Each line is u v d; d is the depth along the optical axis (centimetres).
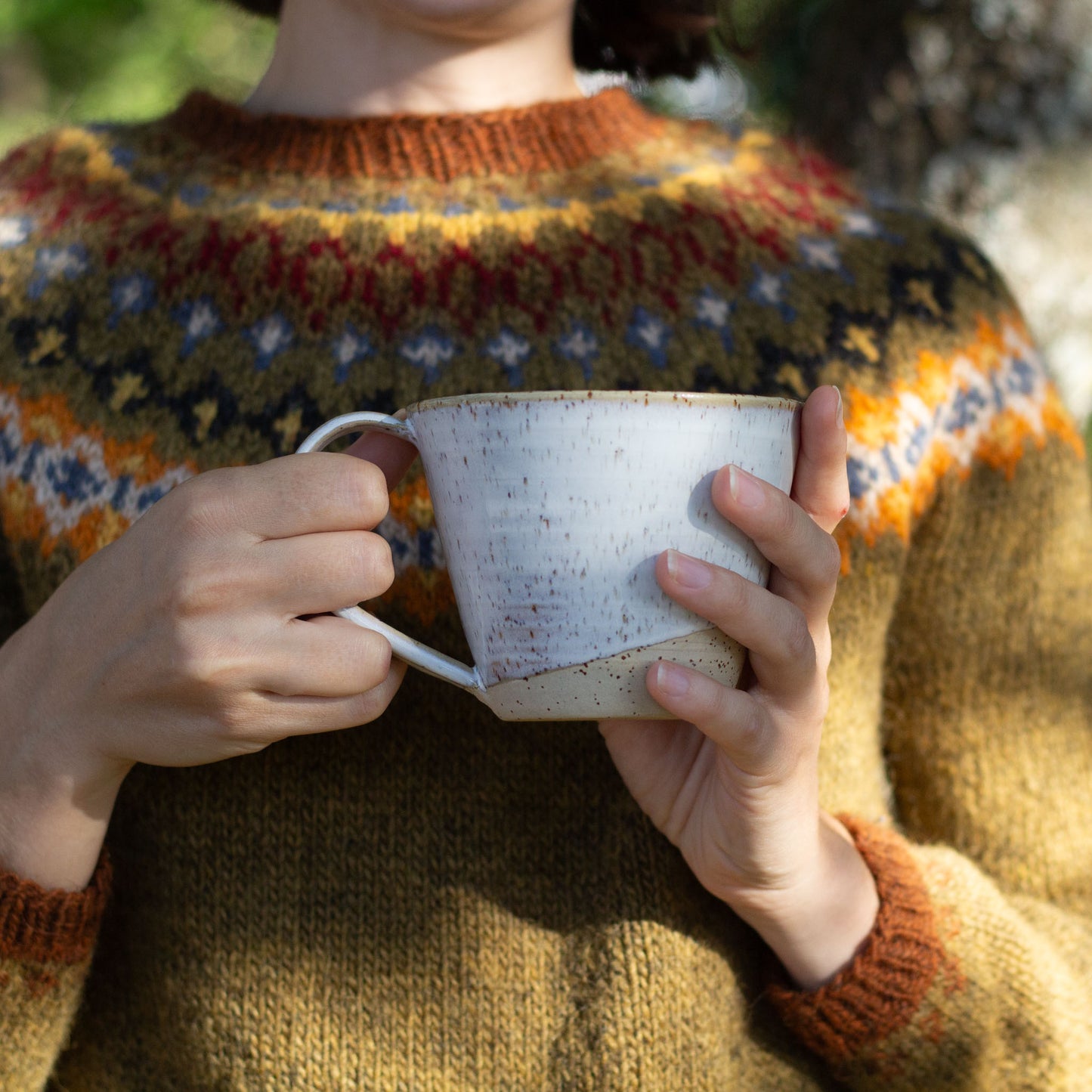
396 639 62
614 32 89
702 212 77
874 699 77
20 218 77
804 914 69
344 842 71
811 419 61
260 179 76
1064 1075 72
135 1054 72
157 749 63
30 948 66
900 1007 70
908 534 76
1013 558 79
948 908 73
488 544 59
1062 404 82
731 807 66
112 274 74
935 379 77
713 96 150
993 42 138
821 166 83
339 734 71
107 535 71
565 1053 70
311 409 72
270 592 61
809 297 76
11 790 65
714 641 61
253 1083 70
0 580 74
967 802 79
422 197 76
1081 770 79
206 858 71
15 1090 67
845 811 76
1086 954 76
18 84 260
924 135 141
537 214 75
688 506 59
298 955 70
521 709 61
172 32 242
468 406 58
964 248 81
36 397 73
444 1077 70
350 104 79
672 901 71
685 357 74
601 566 59
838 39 145
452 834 71
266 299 73
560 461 58
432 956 70
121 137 79
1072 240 140
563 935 71
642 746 69
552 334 73
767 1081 73
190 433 72
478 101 79
